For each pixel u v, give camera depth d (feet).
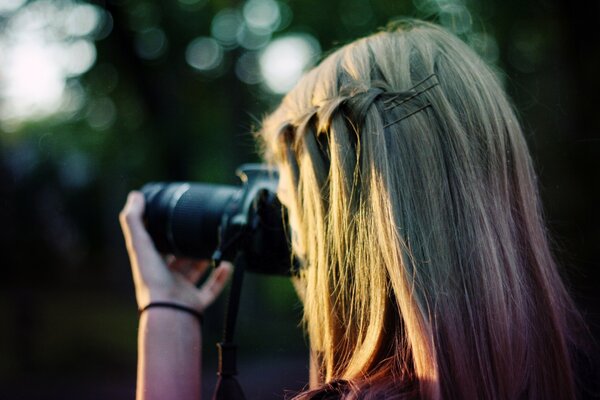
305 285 3.84
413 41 3.57
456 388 2.91
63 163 61.05
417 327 2.88
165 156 41.32
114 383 30.53
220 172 46.78
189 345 4.35
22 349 33.83
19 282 58.70
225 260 4.52
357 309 3.18
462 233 3.05
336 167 3.20
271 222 4.45
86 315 46.55
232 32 46.39
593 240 24.77
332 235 3.29
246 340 32.53
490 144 3.24
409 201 3.06
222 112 48.14
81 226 67.41
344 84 3.40
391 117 3.18
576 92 33.09
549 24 38.24
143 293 4.53
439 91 3.26
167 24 41.96
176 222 4.75
